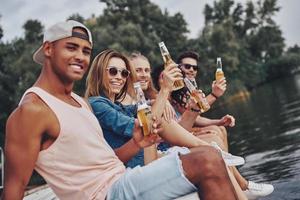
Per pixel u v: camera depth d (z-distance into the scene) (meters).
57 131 1.67
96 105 2.36
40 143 1.64
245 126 11.15
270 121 10.59
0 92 30.05
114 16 36.66
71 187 1.72
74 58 1.80
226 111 22.86
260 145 6.82
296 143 5.95
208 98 3.49
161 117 2.29
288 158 4.83
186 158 1.63
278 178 3.79
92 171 1.74
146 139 2.08
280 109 13.58
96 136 1.79
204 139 3.01
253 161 5.29
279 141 6.66
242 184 2.68
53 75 1.81
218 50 41.97
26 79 29.61
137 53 3.68
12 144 1.60
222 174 1.59
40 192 4.35
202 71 37.81
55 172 1.71
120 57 2.75
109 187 1.73
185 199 1.62
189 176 1.60
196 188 1.62
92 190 1.72
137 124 2.06
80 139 1.71
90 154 1.74
